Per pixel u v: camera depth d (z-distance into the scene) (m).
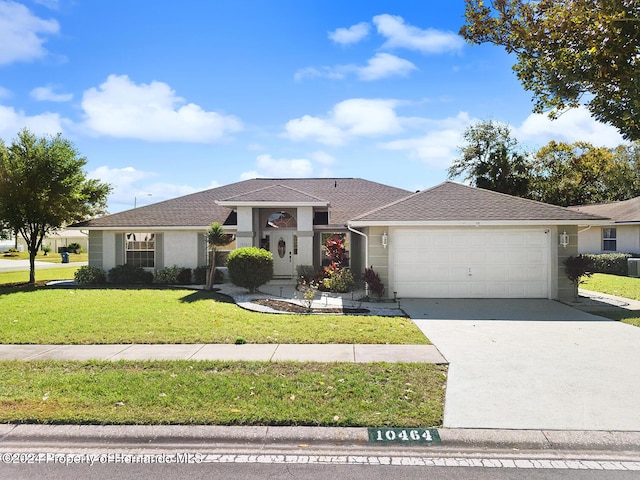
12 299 13.93
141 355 7.61
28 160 19.05
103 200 22.58
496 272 14.18
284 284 18.27
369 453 4.44
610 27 7.54
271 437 4.68
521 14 9.38
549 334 9.23
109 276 19.16
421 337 8.87
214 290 16.41
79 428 4.84
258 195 17.83
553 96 9.24
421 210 14.29
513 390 5.94
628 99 8.20
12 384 6.07
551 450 4.50
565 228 14.04
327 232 19.84
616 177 39.75
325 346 8.22
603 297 14.59
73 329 9.53
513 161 38.03
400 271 14.24
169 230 19.30
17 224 19.41
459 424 4.92
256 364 6.97
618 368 6.89
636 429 4.80
